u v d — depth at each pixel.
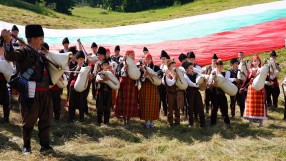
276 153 6.76
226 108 8.99
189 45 17.11
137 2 60.75
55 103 8.87
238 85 10.24
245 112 9.15
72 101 8.89
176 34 19.69
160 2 59.00
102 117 9.62
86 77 8.59
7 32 5.56
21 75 5.89
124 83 8.99
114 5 70.00
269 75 10.93
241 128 8.75
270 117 10.18
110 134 8.05
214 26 20.16
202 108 8.94
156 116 8.76
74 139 7.53
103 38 20.06
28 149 6.19
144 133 8.38
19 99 5.98
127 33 21.19
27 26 6.00
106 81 8.82
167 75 9.04
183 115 10.36
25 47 5.88
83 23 28.41
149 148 6.98
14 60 5.72
